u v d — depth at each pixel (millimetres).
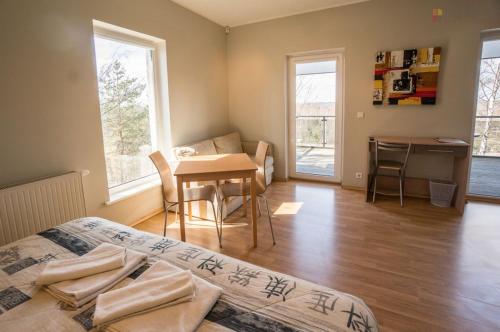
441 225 3146
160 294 1077
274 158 4965
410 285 2162
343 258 2553
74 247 1549
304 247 2756
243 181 3000
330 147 4750
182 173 2512
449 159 3824
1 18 2102
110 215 3033
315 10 4207
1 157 2172
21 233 2186
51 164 2484
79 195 2594
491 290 2082
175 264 1373
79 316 1057
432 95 3723
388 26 3846
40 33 2334
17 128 2244
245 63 4875
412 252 2619
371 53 3994
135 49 3383
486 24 3424
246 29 4754
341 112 4504
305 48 4375
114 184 3223
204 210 3404
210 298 1102
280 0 3812
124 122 3291
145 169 3604
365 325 1044
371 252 2641
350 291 2111
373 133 4168
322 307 1081
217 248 2762
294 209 3701
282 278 1268
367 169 3896
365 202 3891
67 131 2584
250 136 5078
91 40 2723
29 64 2283
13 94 2203
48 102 2428
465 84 3615
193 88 4184
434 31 3643
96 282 1194
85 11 2650
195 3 3812
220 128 4930
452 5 3520
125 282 1240
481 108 3973
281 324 1007
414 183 4031
